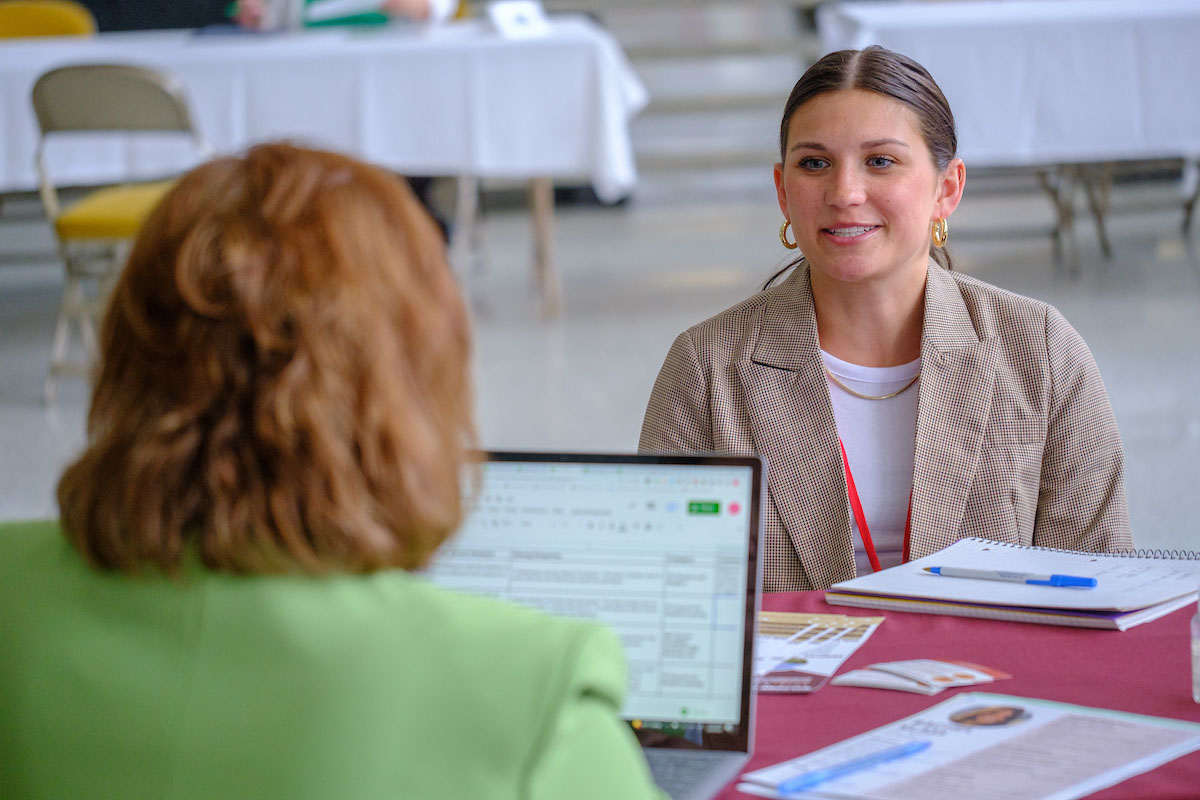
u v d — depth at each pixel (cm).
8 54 657
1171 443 473
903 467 221
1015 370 220
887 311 221
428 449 95
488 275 812
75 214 577
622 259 838
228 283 94
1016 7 673
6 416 572
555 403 551
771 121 1061
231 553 94
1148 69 626
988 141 637
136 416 97
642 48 1036
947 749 130
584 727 93
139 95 552
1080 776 122
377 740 92
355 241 97
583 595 143
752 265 793
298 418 91
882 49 217
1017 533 217
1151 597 168
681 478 145
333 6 708
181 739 96
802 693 150
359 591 97
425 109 616
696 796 126
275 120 616
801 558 215
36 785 101
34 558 109
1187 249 764
